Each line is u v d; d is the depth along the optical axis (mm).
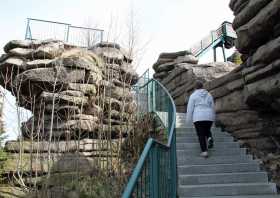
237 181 5637
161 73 13992
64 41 10633
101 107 8711
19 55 9680
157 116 8586
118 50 10492
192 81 10977
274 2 5324
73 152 7883
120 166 6984
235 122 7688
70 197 6191
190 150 6598
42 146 7184
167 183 4023
